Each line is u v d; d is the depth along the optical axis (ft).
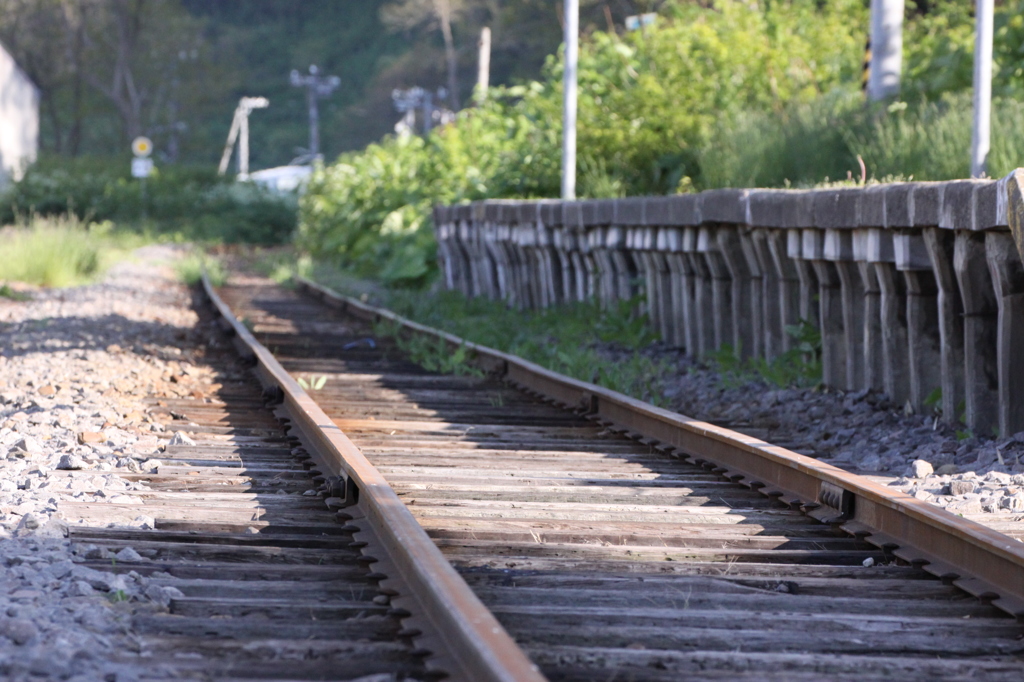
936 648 23.75
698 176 118.01
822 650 23.62
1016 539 28.22
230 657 21.62
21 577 25.63
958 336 49.42
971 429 47.29
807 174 89.86
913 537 30.86
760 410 57.26
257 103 574.56
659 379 68.59
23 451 41.27
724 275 72.18
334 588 26.25
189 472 39.27
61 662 20.07
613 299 90.12
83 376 59.36
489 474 40.57
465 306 112.27
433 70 606.14
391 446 46.21
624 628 24.04
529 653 22.44
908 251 50.80
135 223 301.63
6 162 355.56
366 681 20.49
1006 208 41.86
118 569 26.94
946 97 88.17
